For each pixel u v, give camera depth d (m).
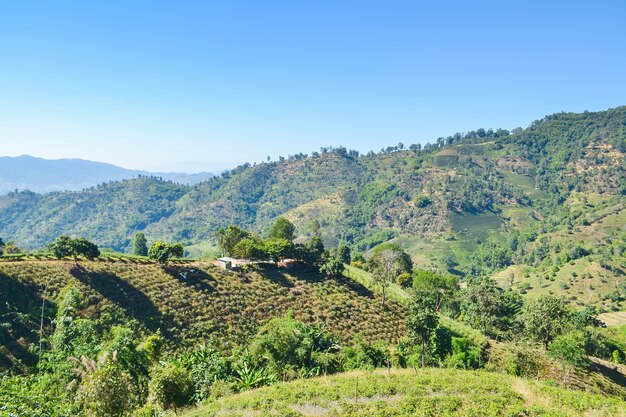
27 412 26.14
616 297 161.00
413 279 122.12
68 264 75.88
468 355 61.62
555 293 173.38
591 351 79.25
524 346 56.88
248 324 73.62
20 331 54.09
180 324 68.25
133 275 79.19
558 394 36.03
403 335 77.38
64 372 37.19
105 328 60.03
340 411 32.97
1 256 75.69
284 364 50.03
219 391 39.38
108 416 26.73
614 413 32.50
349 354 56.94
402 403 33.78
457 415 31.69
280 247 100.75
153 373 36.78
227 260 96.62
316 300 86.12
